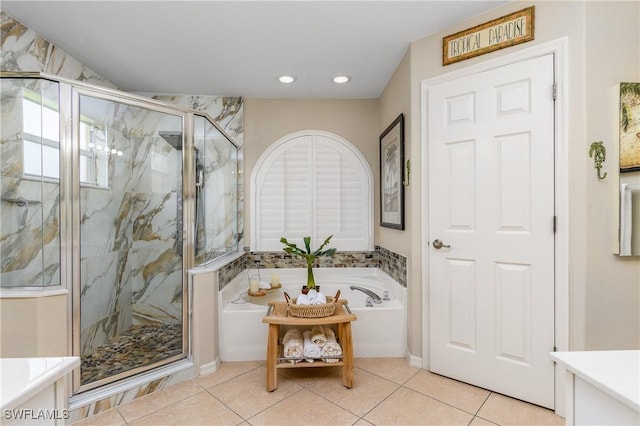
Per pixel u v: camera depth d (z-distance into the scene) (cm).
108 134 229
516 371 177
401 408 171
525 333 174
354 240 320
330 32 203
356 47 222
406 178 231
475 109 189
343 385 193
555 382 166
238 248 315
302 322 187
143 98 203
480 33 186
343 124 321
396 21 192
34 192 171
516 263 177
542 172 168
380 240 311
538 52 168
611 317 157
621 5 158
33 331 155
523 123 173
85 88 182
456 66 196
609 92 156
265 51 226
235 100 313
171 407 174
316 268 316
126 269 253
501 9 179
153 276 243
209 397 183
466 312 194
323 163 321
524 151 174
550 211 167
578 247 159
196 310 210
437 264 206
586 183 158
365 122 321
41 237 171
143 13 181
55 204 172
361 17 188
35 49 199
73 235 177
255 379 204
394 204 261
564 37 161
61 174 172
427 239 211
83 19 186
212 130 255
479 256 189
